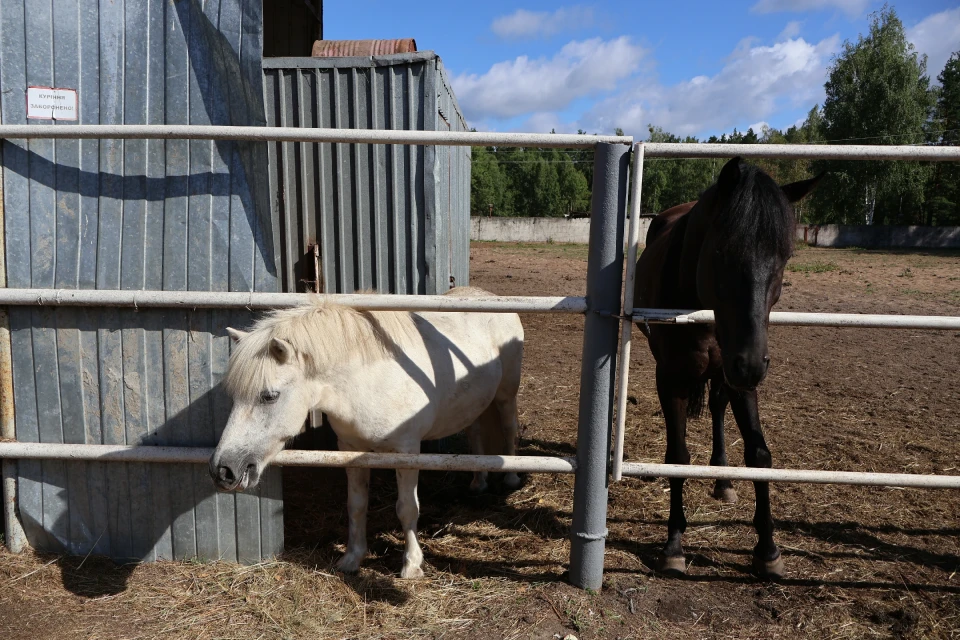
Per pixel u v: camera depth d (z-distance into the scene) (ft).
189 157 8.51
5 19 8.13
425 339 9.30
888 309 33.09
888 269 57.52
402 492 8.58
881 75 111.65
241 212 8.64
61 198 8.50
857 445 14.05
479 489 11.89
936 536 10.02
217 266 8.70
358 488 8.86
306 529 10.28
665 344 9.09
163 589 8.38
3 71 8.18
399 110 11.60
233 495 9.00
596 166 7.47
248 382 7.49
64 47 8.32
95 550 9.14
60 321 8.66
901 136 110.32
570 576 8.46
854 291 40.73
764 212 6.79
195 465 8.90
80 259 8.61
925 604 8.14
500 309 7.83
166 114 8.55
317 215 12.05
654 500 11.41
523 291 38.22
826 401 17.49
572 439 14.70
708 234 7.72
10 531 9.02
